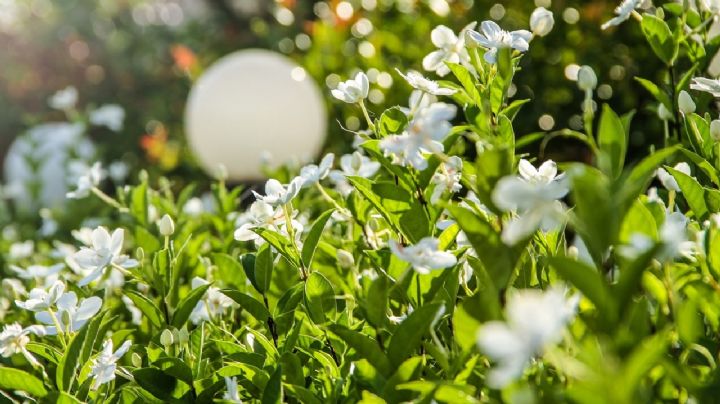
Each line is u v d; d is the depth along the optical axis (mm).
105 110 2070
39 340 1059
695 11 1047
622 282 713
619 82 1794
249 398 883
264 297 927
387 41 1979
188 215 1318
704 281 803
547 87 1861
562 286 812
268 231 898
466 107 888
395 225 889
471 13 1970
